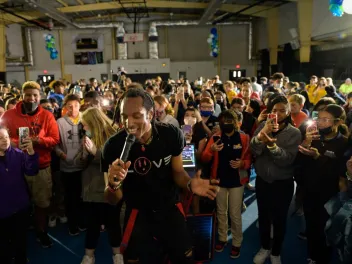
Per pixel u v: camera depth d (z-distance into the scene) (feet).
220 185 9.19
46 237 10.19
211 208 10.19
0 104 14.25
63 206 11.99
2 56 55.67
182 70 69.31
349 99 15.16
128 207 5.33
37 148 9.80
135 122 4.58
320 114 7.85
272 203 8.44
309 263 8.61
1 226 7.67
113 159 5.14
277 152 7.73
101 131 8.45
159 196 5.16
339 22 34.37
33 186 9.88
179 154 5.25
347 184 7.12
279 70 54.90
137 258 5.22
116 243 8.80
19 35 65.05
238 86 27.68
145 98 4.74
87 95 12.30
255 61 67.87
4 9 49.34
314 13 40.68
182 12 64.13
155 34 65.46
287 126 8.21
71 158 10.30
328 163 7.75
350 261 6.34
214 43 62.23
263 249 8.98
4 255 7.84
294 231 10.91
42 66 68.54
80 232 11.19
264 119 9.31
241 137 9.03
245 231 11.05
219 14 63.10
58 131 10.26
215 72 69.10
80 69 68.54
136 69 66.44
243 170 9.13
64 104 10.74
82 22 63.10
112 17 65.57
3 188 7.47
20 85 67.56
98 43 67.62
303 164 8.18
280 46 53.67
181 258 5.21
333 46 39.42
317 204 8.01
